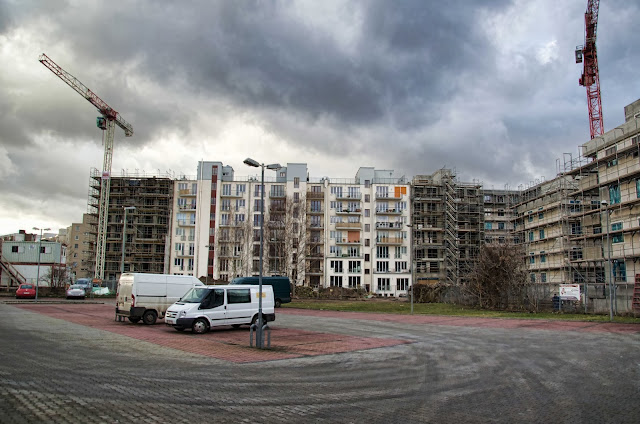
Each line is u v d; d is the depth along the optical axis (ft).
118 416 23.32
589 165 157.89
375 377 35.78
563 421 24.44
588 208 190.49
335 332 70.28
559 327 82.43
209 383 32.01
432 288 173.88
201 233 272.10
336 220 282.36
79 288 167.22
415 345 56.54
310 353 48.11
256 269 267.39
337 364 41.60
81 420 22.44
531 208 224.74
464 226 289.33
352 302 164.76
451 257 277.85
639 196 134.10
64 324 70.79
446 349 53.16
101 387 29.48
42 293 174.81
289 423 23.11
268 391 30.17
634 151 136.15
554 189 197.77
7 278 238.68
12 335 54.85
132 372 34.86
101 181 297.12
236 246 269.64
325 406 26.66
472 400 28.73
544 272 204.54
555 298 121.39
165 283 77.20
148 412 24.22
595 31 264.93
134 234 295.28
